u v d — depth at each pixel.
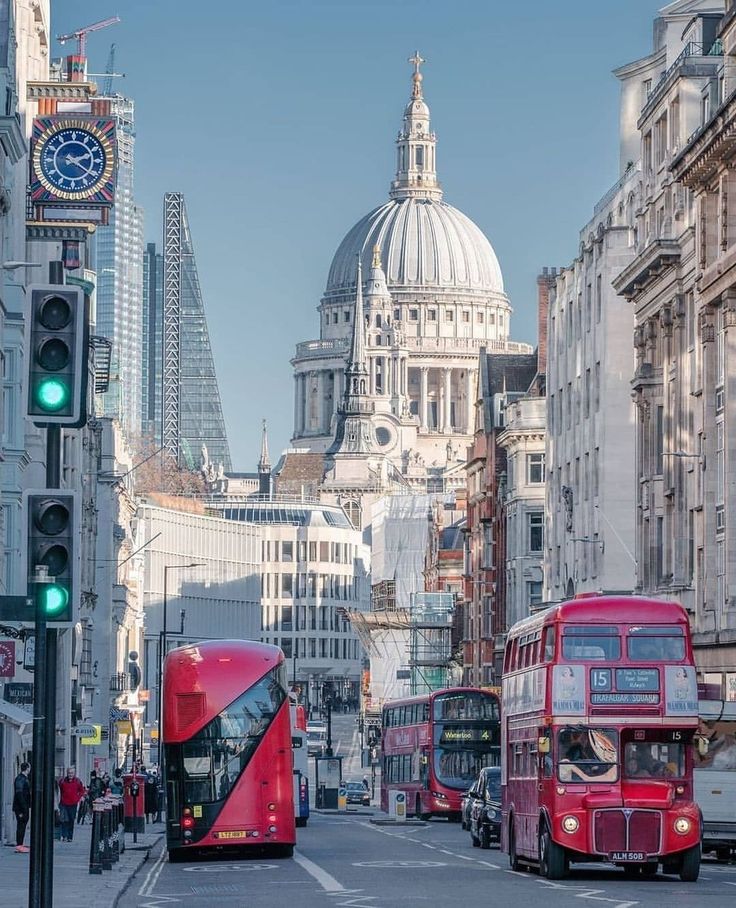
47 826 30.66
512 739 59.66
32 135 76.88
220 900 44.41
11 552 80.25
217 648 62.91
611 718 52.31
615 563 126.38
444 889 47.75
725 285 95.56
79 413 30.09
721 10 119.94
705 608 99.44
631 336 127.19
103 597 156.50
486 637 173.88
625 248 127.25
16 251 82.00
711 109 105.56
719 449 98.50
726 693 95.00
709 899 43.75
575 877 53.75
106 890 46.62
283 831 62.00
